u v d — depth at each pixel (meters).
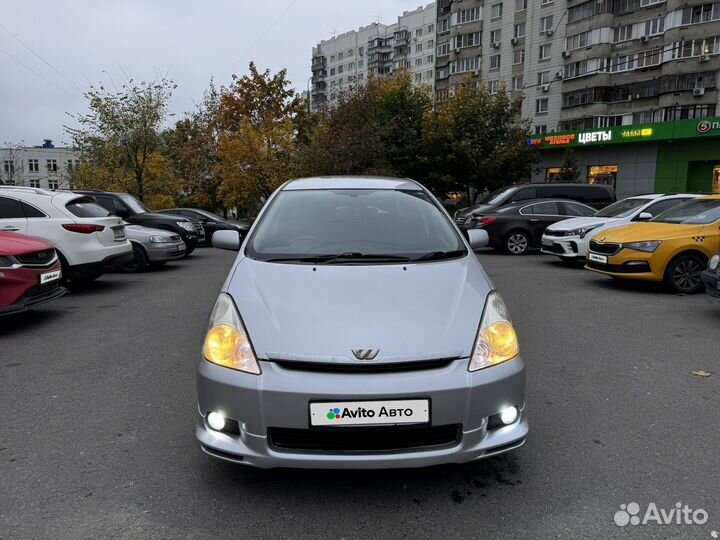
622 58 40.31
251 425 2.29
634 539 2.17
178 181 27.92
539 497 2.48
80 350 4.97
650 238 7.50
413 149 27.31
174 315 6.48
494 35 49.62
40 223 7.45
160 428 3.24
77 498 2.47
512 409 2.45
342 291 2.68
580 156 35.00
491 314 2.61
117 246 8.20
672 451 2.91
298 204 3.82
